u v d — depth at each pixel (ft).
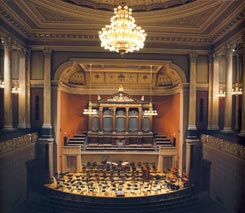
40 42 47.85
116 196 40.47
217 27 43.09
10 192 35.99
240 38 39.52
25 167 42.09
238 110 51.67
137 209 39.99
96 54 49.08
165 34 47.16
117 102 61.57
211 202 43.27
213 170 43.24
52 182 47.34
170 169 54.65
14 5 36.09
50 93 48.55
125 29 28.04
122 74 65.77
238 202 34.04
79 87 64.54
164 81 64.75
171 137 60.39
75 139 60.44
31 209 40.65
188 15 40.29
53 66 48.98
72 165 54.80
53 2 37.68
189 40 48.67
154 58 49.70
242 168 32.99
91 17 41.91
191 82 49.52
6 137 38.93
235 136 42.27
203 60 49.96
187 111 50.37
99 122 61.62
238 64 50.98
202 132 49.98
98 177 47.88
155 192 42.42
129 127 61.98
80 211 39.75
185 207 41.60
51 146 47.96
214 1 35.40
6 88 41.42
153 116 66.08
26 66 47.73
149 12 40.91
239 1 33.96
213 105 49.16
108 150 57.31
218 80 49.29
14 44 42.42
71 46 48.24
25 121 47.50
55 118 49.08
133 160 56.49
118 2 39.83
